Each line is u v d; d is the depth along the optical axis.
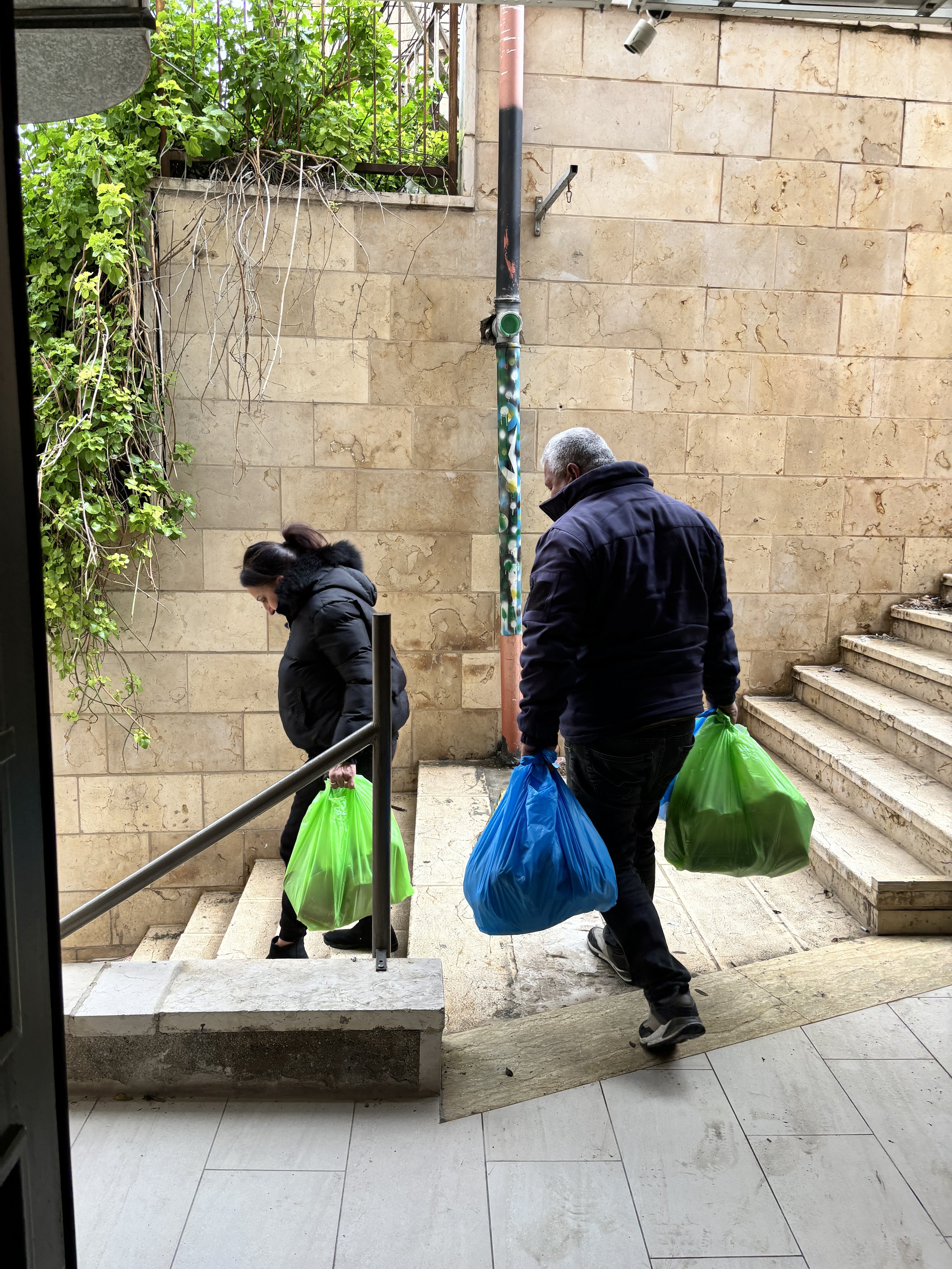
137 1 1.58
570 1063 2.26
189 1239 1.75
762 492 4.42
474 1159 1.95
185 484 4.12
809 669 4.52
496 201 4.06
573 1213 1.81
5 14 0.97
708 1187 1.87
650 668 2.18
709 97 4.08
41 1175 1.07
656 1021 2.28
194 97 3.91
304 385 4.12
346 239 4.04
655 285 4.21
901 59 4.12
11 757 1.00
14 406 1.00
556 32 3.99
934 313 4.35
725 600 2.36
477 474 4.25
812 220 4.22
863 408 4.39
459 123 4.20
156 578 4.16
